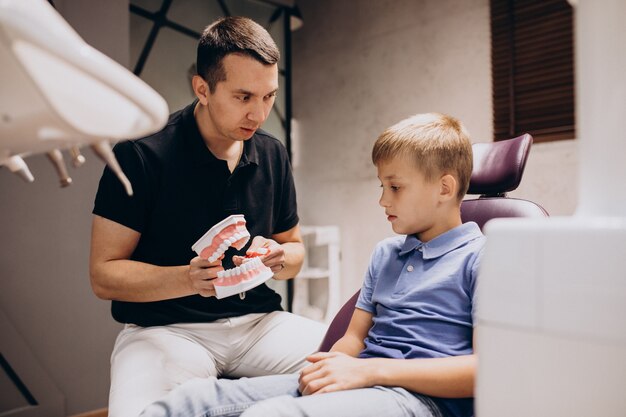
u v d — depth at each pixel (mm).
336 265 3064
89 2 1967
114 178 1201
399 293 929
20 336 1829
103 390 2006
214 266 1076
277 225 1483
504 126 2494
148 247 1271
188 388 853
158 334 1208
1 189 1816
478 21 2574
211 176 1288
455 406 807
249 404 849
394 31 2922
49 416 1871
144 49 2303
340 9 3195
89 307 1989
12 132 520
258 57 1151
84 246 1984
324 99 3289
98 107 503
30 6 437
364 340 965
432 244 935
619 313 392
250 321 1338
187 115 1316
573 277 411
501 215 1182
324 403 715
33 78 445
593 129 479
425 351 837
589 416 402
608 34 467
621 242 394
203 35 1239
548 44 2340
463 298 866
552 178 2344
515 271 441
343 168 3180
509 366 441
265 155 1404
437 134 947
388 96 2951
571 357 410
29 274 1861
